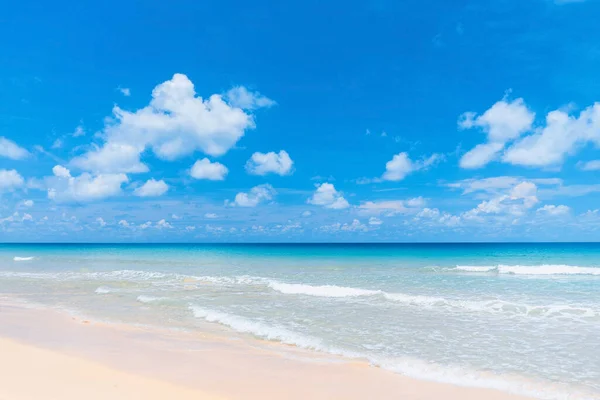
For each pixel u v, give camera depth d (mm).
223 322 12578
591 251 65062
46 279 24734
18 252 69000
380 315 13516
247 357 8984
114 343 10000
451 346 9922
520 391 7137
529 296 17234
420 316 13336
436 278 24594
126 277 25625
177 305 15492
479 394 6949
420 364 8555
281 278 24828
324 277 25359
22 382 6703
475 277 25109
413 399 6645
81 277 25766
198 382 7172
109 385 6754
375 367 8367
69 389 6465
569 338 10602
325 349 9680
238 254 58375
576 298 16656
